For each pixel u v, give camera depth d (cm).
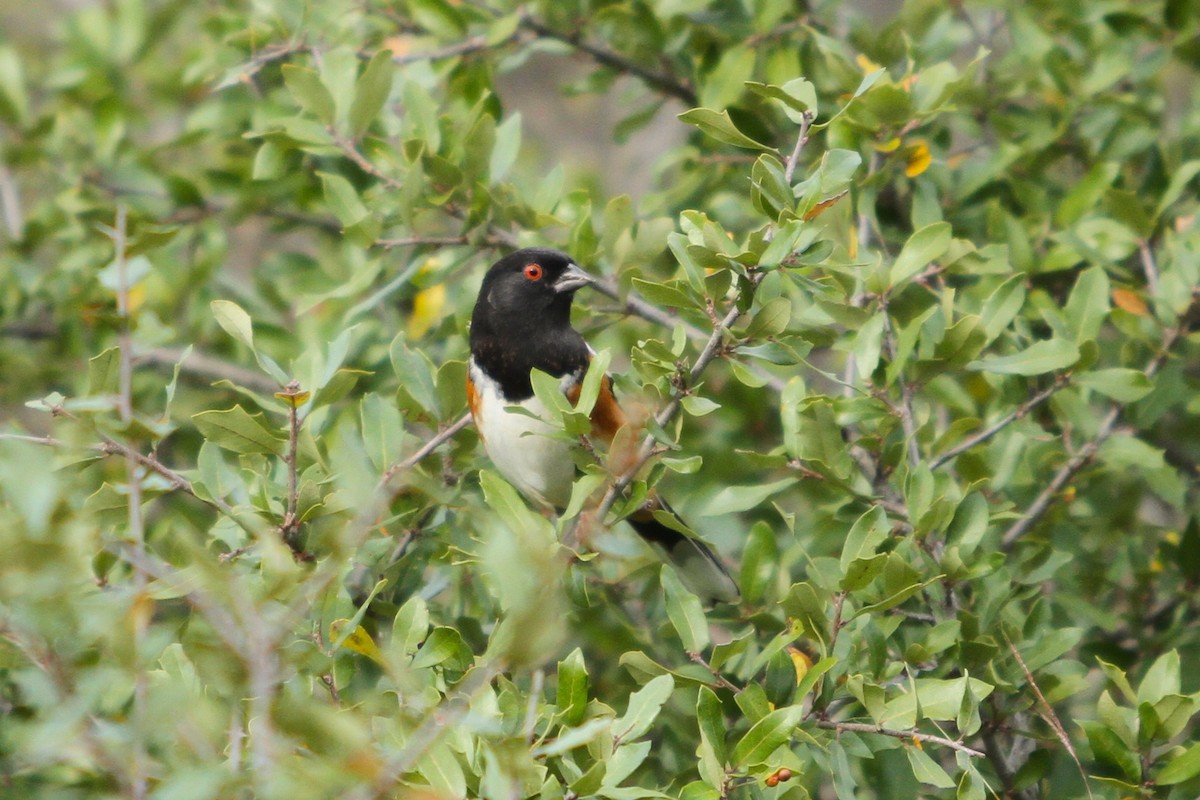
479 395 902
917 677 730
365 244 888
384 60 898
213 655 409
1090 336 827
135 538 470
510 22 1040
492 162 950
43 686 427
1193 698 647
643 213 1071
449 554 754
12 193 1187
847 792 629
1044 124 1052
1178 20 1116
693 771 750
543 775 536
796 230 607
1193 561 905
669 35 1105
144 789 398
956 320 902
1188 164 946
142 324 640
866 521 683
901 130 886
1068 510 980
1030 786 741
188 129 1148
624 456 649
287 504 678
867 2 1717
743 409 1105
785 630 735
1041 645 745
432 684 603
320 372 738
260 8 1055
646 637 876
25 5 1622
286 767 388
